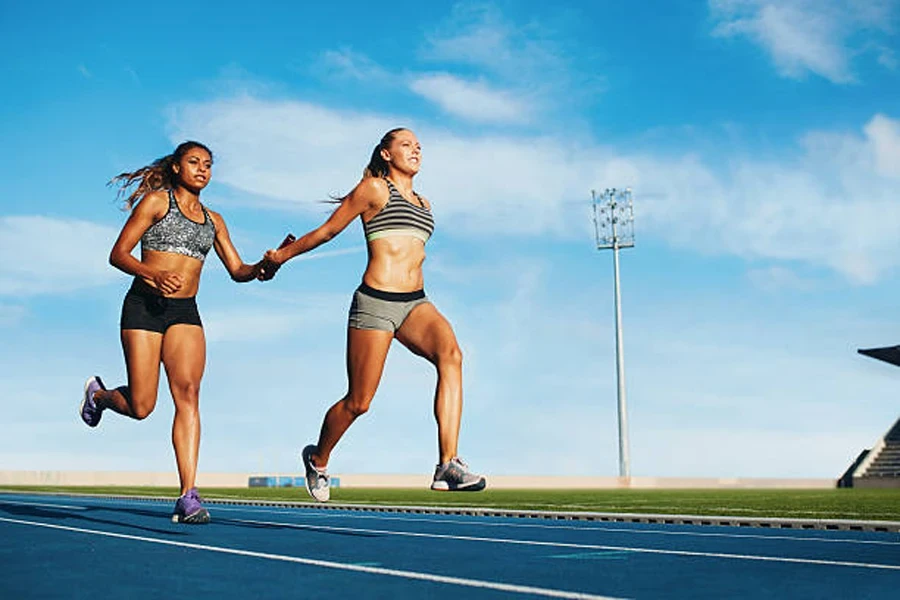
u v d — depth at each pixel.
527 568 4.27
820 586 3.69
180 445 7.01
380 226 5.95
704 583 3.77
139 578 3.79
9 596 3.29
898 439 47.38
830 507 13.26
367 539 5.95
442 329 5.86
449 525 7.79
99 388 7.83
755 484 48.19
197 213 7.11
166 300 6.93
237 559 4.54
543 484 42.91
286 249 6.33
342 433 6.46
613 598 3.30
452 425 5.66
